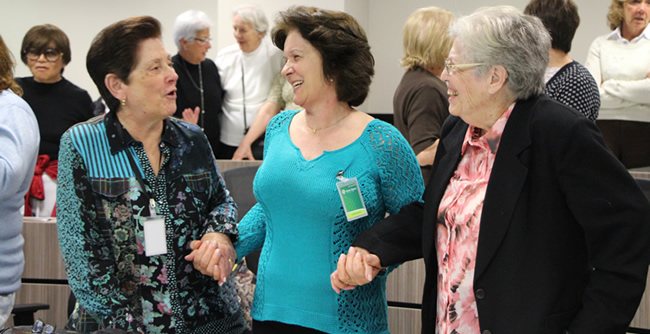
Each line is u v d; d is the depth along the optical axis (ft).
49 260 9.82
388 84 22.94
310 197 5.84
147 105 5.90
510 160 4.88
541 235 4.78
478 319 4.96
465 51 4.95
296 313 5.91
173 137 6.21
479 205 5.05
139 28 5.85
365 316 5.95
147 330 6.09
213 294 6.53
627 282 4.57
